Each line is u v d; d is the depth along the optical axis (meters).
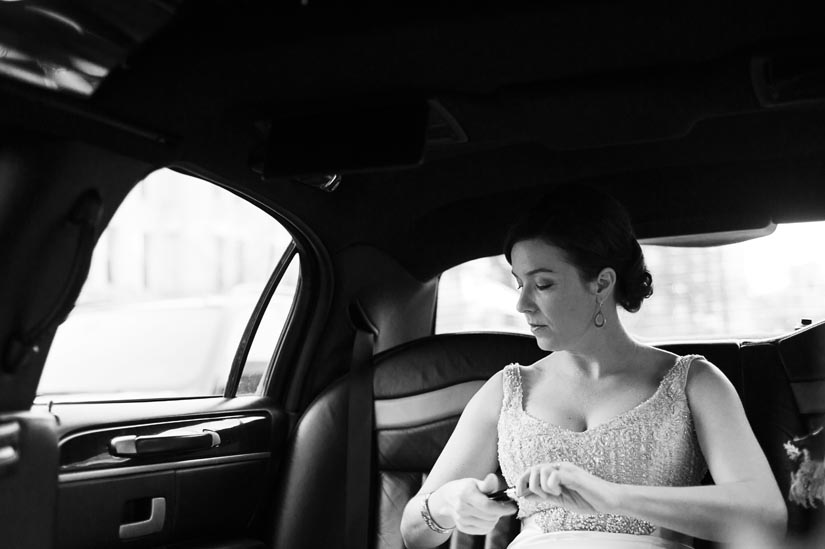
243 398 2.96
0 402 1.87
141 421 2.45
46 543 1.88
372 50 1.80
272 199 2.62
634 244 2.29
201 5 1.73
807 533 2.38
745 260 2.90
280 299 3.04
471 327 3.32
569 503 1.99
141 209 11.59
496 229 2.94
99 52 1.77
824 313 2.82
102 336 5.59
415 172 2.76
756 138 2.49
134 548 2.42
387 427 2.90
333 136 2.10
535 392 2.39
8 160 1.80
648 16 1.66
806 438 2.46
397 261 3.12
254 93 2.02
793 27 1.69
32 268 1.87
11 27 1.66
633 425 2.20
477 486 2.08
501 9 1.66
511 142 2.56
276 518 2.91
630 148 2.59
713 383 2.25
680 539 2.23
